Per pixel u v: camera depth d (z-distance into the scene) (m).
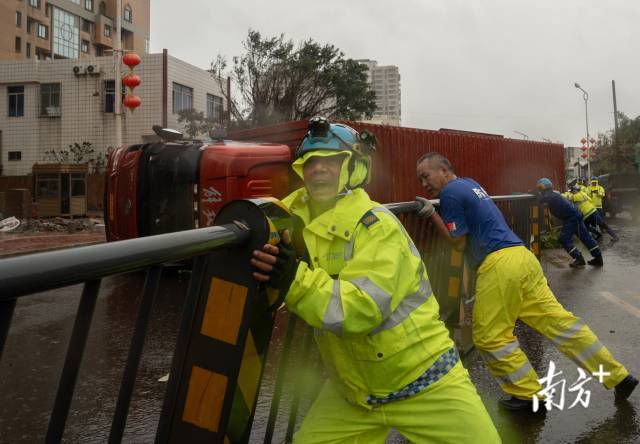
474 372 4.46
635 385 3.85
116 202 10.00
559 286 8.22
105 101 29.31
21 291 1.03
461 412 1.95
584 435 3.32
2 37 58.03
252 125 28.81
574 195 15.05
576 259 10.29
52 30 65.44
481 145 13.98
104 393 4.28
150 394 4.25
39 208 23.98
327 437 2.08
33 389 4.42
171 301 7.71
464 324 5.13
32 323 6.68
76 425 3.70
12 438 3.55
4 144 30.42
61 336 6.09
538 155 17.08
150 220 9.45
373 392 1.95
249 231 1.60
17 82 30.03
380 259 1.76
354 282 1.73
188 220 9.22
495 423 3.49
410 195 11.27
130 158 9.72
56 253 1.12
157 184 9.44
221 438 1.62
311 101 29.73
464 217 3.69
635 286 8.12
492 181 14.46
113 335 6.01
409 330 1.91
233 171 8.91
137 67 28.62
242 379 1.77
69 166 24.02
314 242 1.91
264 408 3.88
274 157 9.37
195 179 9.13
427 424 1.97
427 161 3.92
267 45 28.53
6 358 5.26
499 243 3.61
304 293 1.64
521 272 3.57
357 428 2.04
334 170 1.94
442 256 5.03
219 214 1.67
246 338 1.61
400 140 11.01
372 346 1.88
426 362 1.94
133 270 1.29
